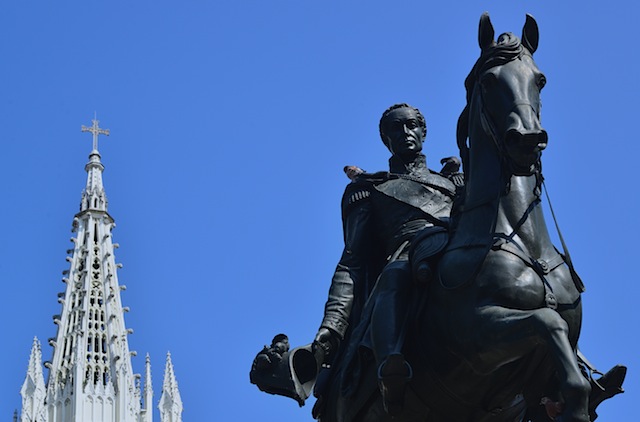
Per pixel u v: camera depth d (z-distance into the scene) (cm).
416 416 730
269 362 803
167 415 7788
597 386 716
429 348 716
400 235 820
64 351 8106
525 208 707
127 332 8319
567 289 697
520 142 667
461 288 694
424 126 877
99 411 7700
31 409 7662
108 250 8838
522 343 646
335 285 823
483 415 717
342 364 793
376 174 849
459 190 800
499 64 708
